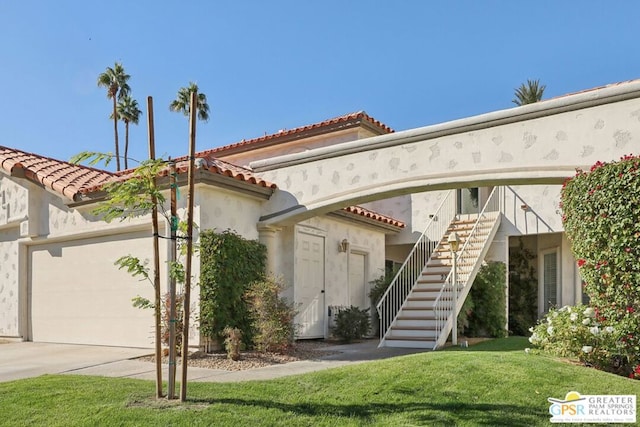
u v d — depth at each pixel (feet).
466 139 31.14
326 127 55.06
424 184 32.24
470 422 17.35
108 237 40.01
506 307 47.14
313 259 44.19
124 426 17.16
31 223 44.01
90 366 29.07
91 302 40.50
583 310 27.02
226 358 31.48
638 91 25.94
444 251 47.70
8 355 35.27
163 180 33.45
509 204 48.49
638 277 23.15
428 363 24.12
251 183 36.47
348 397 20.13
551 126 28.48
